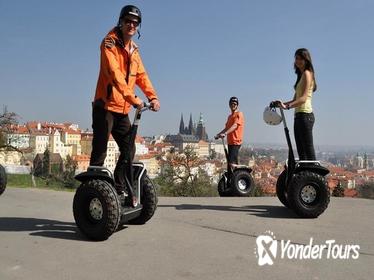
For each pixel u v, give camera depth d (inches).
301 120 207.3
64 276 118.1
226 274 120.4
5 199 259.1
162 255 137.4
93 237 154.1
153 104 169.2
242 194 345.4
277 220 195.6
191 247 147.0
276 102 209.3
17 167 1582.2
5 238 157.9
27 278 116.6
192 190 677.3
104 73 162.2
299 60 210.1
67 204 240.1
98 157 164.6
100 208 152.6
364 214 216.1
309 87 206.5
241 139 348.5
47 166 1658.5
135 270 123.0
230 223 187.2
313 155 209.2
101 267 125.6
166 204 247.0
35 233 165.8
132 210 167.5
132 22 162.6
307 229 177.0
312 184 199.5
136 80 175.9
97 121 164.6
